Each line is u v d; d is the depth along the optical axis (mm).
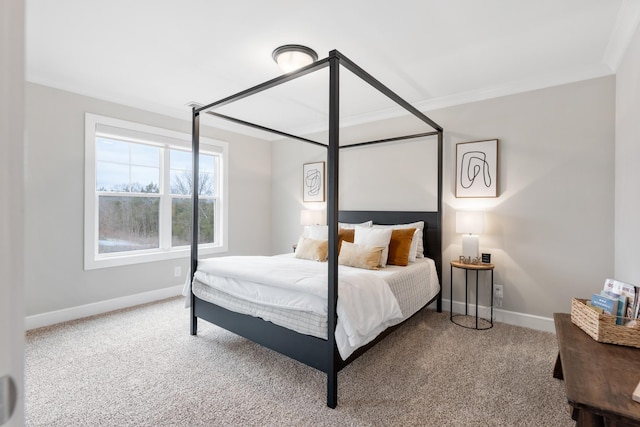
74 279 3217
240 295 2371
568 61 2639
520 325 3105
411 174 3787
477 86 3170
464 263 3148
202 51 2502
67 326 3023
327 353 1868
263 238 5188
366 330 1953
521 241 3104
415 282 2873
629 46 2238
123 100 3521
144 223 3832
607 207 2701
